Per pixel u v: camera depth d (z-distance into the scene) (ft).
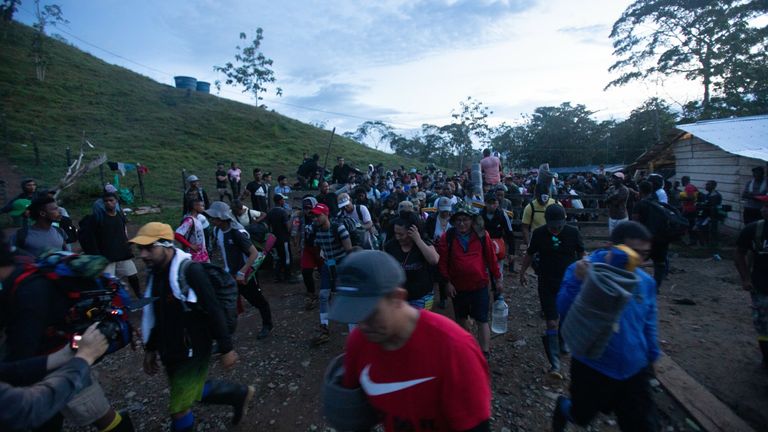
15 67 104.06
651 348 8.20
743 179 37.99
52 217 14.53
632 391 7.93
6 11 115.75
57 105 93.50
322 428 10.96
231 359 9.35
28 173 57.82
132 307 8.30
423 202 32.35
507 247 25.29
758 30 92.17
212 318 9.04
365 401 5.31
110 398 12.67
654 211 19.56
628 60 112.88
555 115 186.09
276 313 19.40
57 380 5.49
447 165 210.79
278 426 11.07
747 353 14.35
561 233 13.20
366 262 4.56
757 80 90.53
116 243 18.56
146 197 56.08
